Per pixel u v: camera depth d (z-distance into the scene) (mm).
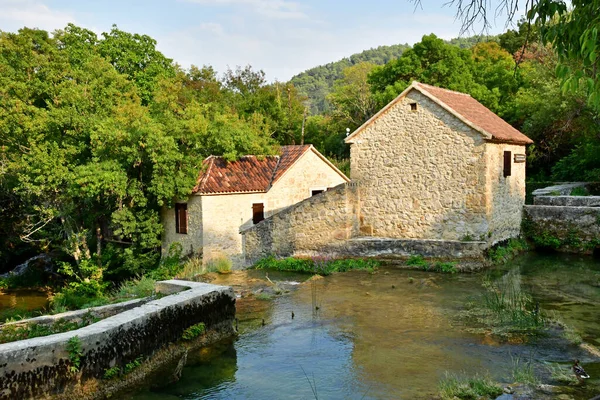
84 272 21391
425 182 16047
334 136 42094
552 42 4949
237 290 12984
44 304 21031
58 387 6301
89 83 21656
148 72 28703
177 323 8375
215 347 8812
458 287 12531
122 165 19938
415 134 16156
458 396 6473
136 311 7844
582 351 7984
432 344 8570
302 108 45062
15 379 5902
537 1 4777
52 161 19172
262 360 8180
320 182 24625
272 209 22500
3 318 13891
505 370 7332
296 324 10008
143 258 21719
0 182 23125
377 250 16047
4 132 19672
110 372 6895
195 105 22297
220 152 22672
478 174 14977
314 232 17062
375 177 17062
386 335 9133
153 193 20016
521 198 17844
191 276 15109
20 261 29641
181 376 7562
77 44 26078
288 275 15070
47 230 25359
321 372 7598
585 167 25578
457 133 15297
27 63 20609
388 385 7016
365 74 46875
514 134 16703
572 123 24844
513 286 12500
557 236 17188
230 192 20781
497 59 36188
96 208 22203
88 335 6660
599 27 3969
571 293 11789
